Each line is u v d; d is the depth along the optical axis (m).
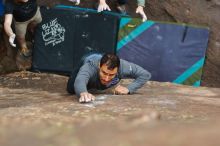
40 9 9.45
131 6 10.42
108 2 10.22
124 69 6.59
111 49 9.44
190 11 10.32
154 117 3.40
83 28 9.45
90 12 9.41
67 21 9.46
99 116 5.02
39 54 9.56
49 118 4.83
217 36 10.03
